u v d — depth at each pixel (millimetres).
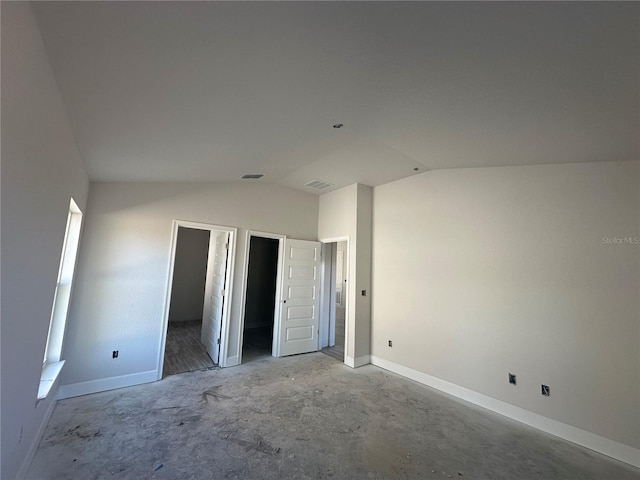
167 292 3705
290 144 2881
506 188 3242
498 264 3227
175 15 1120
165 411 2807
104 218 3367
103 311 3277
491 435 2611
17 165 1197
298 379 3754
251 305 7301
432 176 3945
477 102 1897
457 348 3469
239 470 2027
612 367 2482
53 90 1526
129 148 2504
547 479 2080
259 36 1284
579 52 1289
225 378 3705
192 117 2070
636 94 1575
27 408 1730
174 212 3867
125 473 1957
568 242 2797
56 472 1932
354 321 4367
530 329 2938
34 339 1699
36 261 1582
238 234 4441
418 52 1427
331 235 5070
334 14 1158
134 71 1480
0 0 886
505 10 1100
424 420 2820
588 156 2584
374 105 2047
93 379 3170
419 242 4031
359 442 2408
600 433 2463
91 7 1057
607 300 2559
